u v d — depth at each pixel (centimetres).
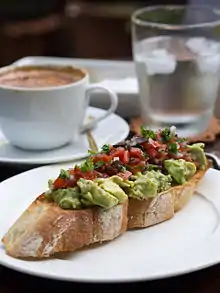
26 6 120
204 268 29
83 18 132
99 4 134
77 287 29
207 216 34
